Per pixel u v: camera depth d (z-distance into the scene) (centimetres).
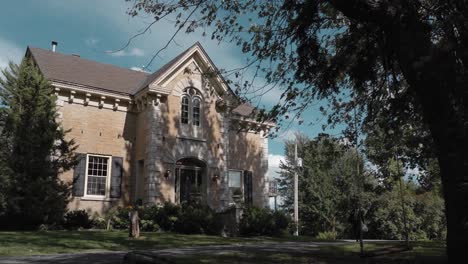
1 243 1293
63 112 2161
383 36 883
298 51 1031
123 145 2327
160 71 2520
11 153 1842
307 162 3484
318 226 3666
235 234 1955
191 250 1220
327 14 1153
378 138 1425
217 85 2406
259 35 1173
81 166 2170
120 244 1397
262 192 2769
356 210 1214
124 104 2361
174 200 2228
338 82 1270
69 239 1449
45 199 1806
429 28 774
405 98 1106
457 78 706
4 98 1908
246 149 2747
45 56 2395
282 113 1225
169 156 2258
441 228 3222
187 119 2383
